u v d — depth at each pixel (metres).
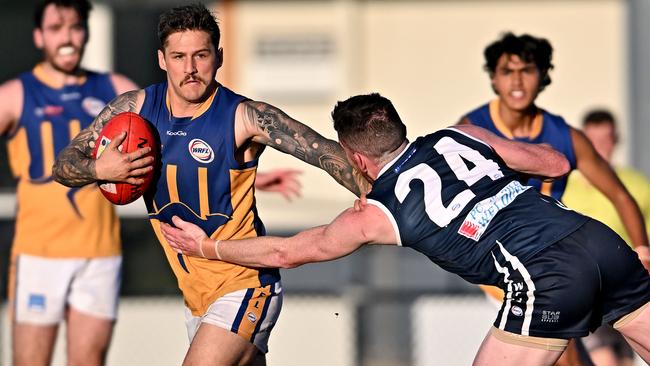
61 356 29.00
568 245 15.61
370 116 16.08
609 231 15.96
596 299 15.89
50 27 21.64
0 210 36.44
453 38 54.16
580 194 25.28
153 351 29.41
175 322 29.42
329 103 54.59
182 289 17.89
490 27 53.94
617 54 53.19
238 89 54.44
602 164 20.80
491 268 15.83
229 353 17.00
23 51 46.16
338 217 16.17
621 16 53.06
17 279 22.48
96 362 22.62
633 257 16.09
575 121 53.75
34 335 22.48
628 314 16.34
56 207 22.19
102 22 47.22
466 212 15.77
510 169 16.58
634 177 26.66
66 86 22.27
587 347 24.66
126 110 17.03
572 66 53.59
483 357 16.19
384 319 30.42
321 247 16.03
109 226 22.69
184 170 16.67
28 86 22.16
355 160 16.47
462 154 16.23
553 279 15.45
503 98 20.39
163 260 36.62
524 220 15.71
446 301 29.55
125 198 16.73
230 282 17.27
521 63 19.98
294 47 54.38
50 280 22.38
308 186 51.25
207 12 16.28
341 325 29.61
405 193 15.86
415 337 29.64
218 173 16.67
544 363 15.97
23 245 22.44
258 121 16.64
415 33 54.28
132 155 16.25
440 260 16.08
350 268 36.38
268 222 46.59
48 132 22.06
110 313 22.78
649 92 41.44
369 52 54.53
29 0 46.03
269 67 54.53
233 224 17.11
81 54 21.97
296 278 35.56
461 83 54.31
